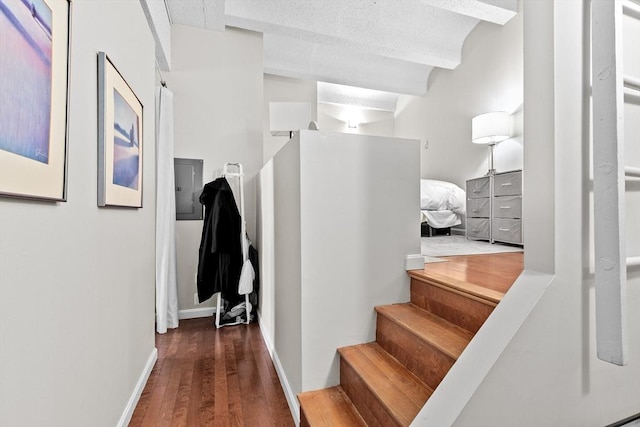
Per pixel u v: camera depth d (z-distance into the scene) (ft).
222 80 11.17
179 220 10.64
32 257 2.76
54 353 3.08
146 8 7.41
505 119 11.94
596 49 2.79
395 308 5.52
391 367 4.68
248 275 9.41
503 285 4.73
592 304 3.13
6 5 2.30
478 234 12.35
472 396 2.58
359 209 5.52
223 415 5.33
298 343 5.29
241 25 10.98
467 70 14.88
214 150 11.05
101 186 4.18
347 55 16.30
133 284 5.72
